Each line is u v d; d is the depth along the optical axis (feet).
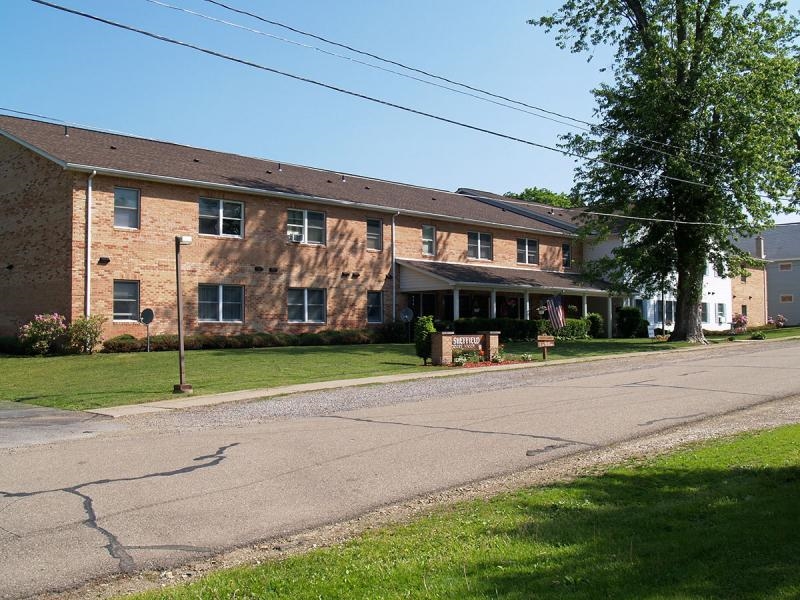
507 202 148.15
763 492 22.26
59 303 82.07
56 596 17.17
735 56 100.94
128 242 84.74
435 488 26.68
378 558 18.16
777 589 14.21
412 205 117.91
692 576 15.28
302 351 88.63
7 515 23.41
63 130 94.32
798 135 114.32
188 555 19.92
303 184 106.63
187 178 88.99
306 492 26.25
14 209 89.20
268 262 97.60
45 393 55.98
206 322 91.45
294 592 15.89
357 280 107.65
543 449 32.83
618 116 106.73
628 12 107.34
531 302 135.85
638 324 139.95
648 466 27.73
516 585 15.42
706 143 103.30
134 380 62.39
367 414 43.73
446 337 76.43
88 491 26.35
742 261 113.80
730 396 48.44
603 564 16.44
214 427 40.06
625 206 109.81
